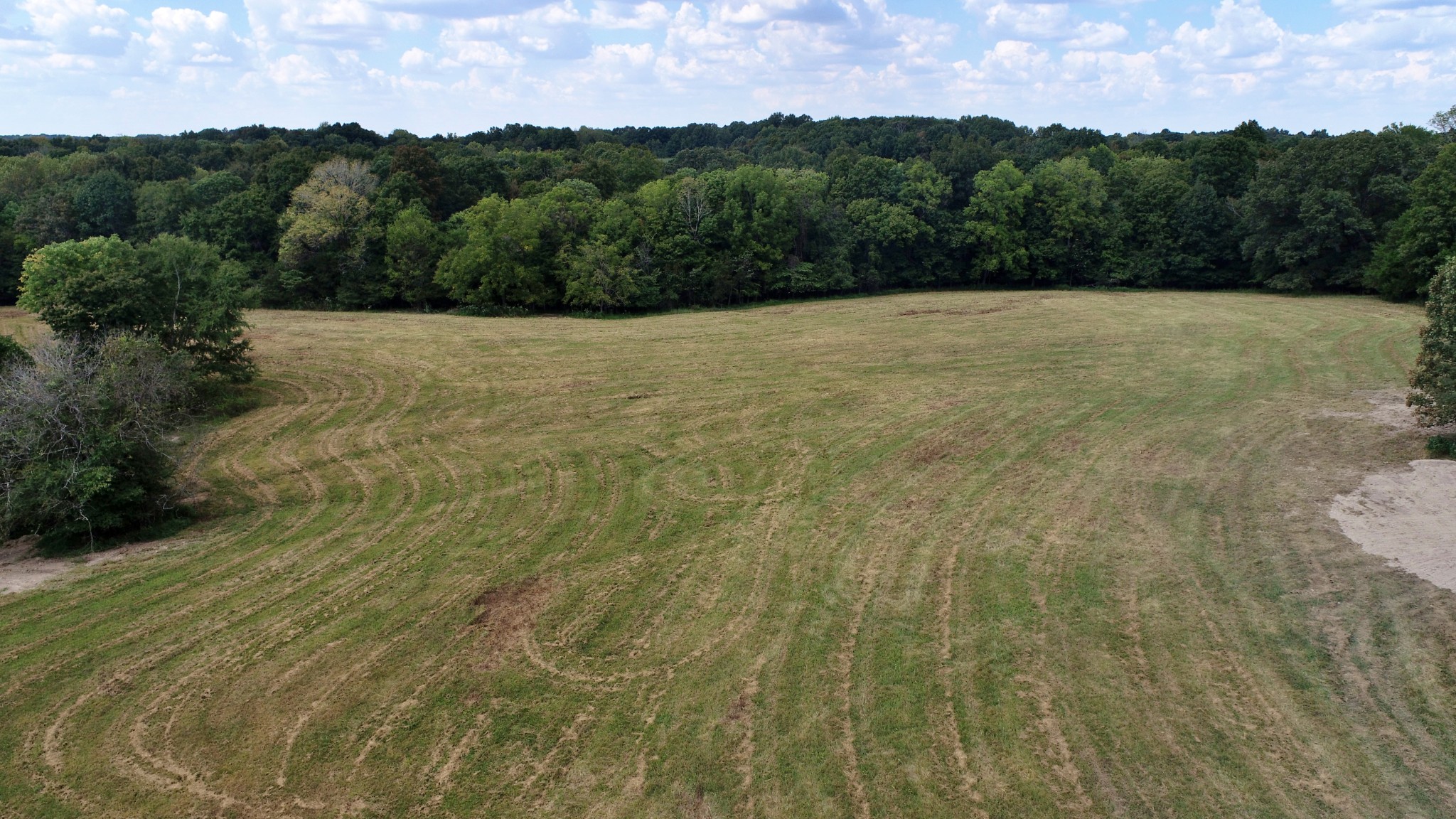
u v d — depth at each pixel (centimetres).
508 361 3859
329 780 1067
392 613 1502
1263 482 1950
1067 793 990
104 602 1577
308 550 1812
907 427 2583
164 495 2044
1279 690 1155
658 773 1059
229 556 1795
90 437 1869
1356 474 1950
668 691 1230
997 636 1335
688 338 4441
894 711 1156
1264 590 1431
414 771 1080
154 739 1159
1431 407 2089
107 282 2795
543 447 2525
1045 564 1582
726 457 2356
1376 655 1217
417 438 2680
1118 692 1173
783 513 1916
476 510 2027
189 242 3173
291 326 4969
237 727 1179
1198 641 1290
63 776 1086
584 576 1631
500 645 1379
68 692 1276
